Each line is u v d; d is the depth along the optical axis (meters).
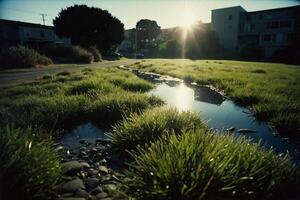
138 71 21.14
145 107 6.24
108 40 51.34
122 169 3.32
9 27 46.84
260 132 5.09
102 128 5.21
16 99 6.85
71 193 2.67
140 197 2.32
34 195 2.38
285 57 41.69
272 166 2.77
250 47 48.72
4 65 19.84
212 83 12.31
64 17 45.59
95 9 47.50
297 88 8.94
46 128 4.76
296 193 2.65
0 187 2.27
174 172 2.30
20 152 2.53
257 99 7.60
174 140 2.87
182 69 19.88
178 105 7.59
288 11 48.12
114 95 7.02
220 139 3.06
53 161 2.77
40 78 12.92
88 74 14.22
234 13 55.25
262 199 2.40
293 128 5.06
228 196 2.25
